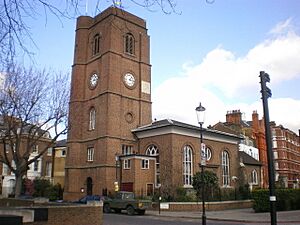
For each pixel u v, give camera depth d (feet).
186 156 140.05
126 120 149.89
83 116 157.89
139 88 159.12
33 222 42.68
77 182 150.61
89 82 159.12
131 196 102.68
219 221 81.51
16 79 103.60
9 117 103.40
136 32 164.35
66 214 50.11
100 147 143.02
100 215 56.54
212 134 153.58
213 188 120.16
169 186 129.08
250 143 238.07
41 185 178.50
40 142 199.82
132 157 132.57
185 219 85.46
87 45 165.99
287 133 331.77
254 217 86.33
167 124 135.13
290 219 80.28
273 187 31.94
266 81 35.42
